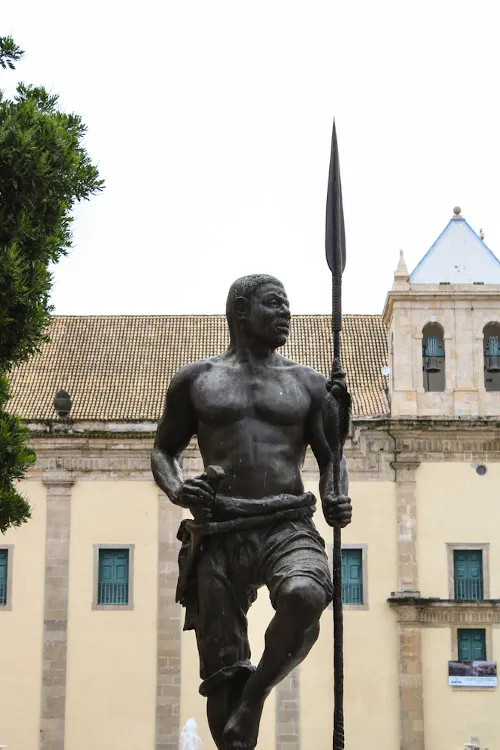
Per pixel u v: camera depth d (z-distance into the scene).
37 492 46.47
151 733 44.31
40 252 17.84
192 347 52.88
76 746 44.25
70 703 44.66
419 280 47.44
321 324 53.56
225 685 7.12
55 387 49.88
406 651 44.16
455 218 48.75
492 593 44.97
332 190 7.47
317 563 6.79
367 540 45.41
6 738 44.41
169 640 45.00
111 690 44.69
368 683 43.97
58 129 17.83
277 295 7.41
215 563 7.15
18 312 17.42
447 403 46.50
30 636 45.19
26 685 44.78
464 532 45.62
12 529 46.03
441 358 47.16
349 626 44.50
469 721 43.81
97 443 46.47
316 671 43.88
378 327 53.47
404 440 46.16
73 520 46.22
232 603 7.13
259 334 7.38
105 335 53.62
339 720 6.89
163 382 50.34
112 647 45.06
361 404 47.91
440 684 44.12
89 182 19.09
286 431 7.30
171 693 44.56
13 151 16.80
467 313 46.94
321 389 7.43
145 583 45.59
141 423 46.50
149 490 46.41
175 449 7.70
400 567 45.19
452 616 44.62
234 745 6.80
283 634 6.61
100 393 49.47
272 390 7.32
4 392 19.20
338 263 7.39
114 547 45.91
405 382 46.56
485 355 47.25
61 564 45.78
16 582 45.62
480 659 44.34
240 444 7.21
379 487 46.03
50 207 17.86
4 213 17.28
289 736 43.25
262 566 7.00
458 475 46.03
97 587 45.62
